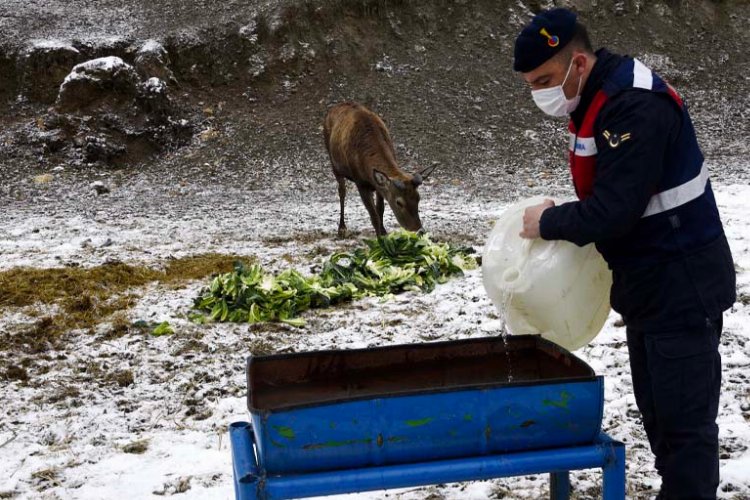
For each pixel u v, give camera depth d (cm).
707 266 275
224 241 968
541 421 268
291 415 253
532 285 316
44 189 1380
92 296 715
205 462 406
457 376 318
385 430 259
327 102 1680
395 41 1838
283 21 1759
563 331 324
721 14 2077
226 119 1627
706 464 279
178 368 552
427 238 804
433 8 1897
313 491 254
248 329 632
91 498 373
